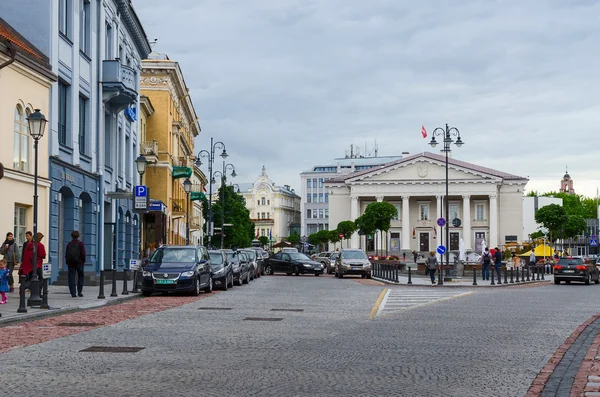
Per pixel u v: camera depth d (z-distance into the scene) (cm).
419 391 881
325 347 1267
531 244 8088
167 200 6044
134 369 1012
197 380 931
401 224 11669
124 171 4453
